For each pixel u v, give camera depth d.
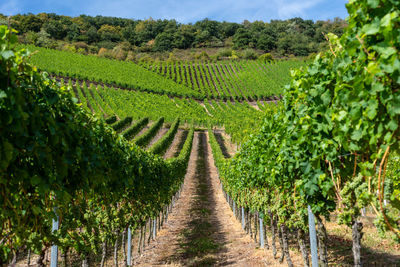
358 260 3.11
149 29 138.38
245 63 96.12
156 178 9.95
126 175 6.03
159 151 27.70
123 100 49.41
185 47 128.88
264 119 5.77
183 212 16.28
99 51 111.75
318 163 3.29
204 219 14.18
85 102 42.06
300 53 113.25
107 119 35.12
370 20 1.94
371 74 1.91
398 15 1.73
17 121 2.24
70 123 3.06
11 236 3.09
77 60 75.06
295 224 5.19
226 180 16.91
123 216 6.77
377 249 6.96
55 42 106.19
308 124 3.26
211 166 31.03
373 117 1.97
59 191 2.94
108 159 5.08
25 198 2.91
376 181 2.48
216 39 132.12
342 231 8.86
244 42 122.88
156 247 9.77
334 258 6.54
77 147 3.11
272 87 67.00
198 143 40.06
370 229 8.60
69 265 7.08
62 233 4.04
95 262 8.07
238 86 69.81
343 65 2.37
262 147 6.19
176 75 81.19
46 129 2.76
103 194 5.53
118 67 77.25
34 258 7.73
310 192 3.50
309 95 3.24
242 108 53.56
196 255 8.36
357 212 3.03
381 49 1.80
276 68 87.25
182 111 50.12
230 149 36.38
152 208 9.59
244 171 9.55
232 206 15.93
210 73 84.25
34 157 2.73
